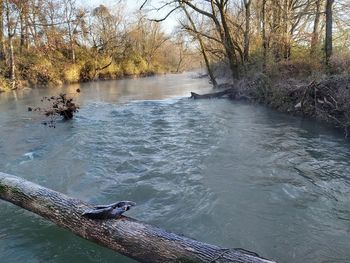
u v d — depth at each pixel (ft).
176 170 23.40
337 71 38.14
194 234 15.70
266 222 16.66
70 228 13.73
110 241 12.48
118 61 154.40
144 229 12.23
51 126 39.22
